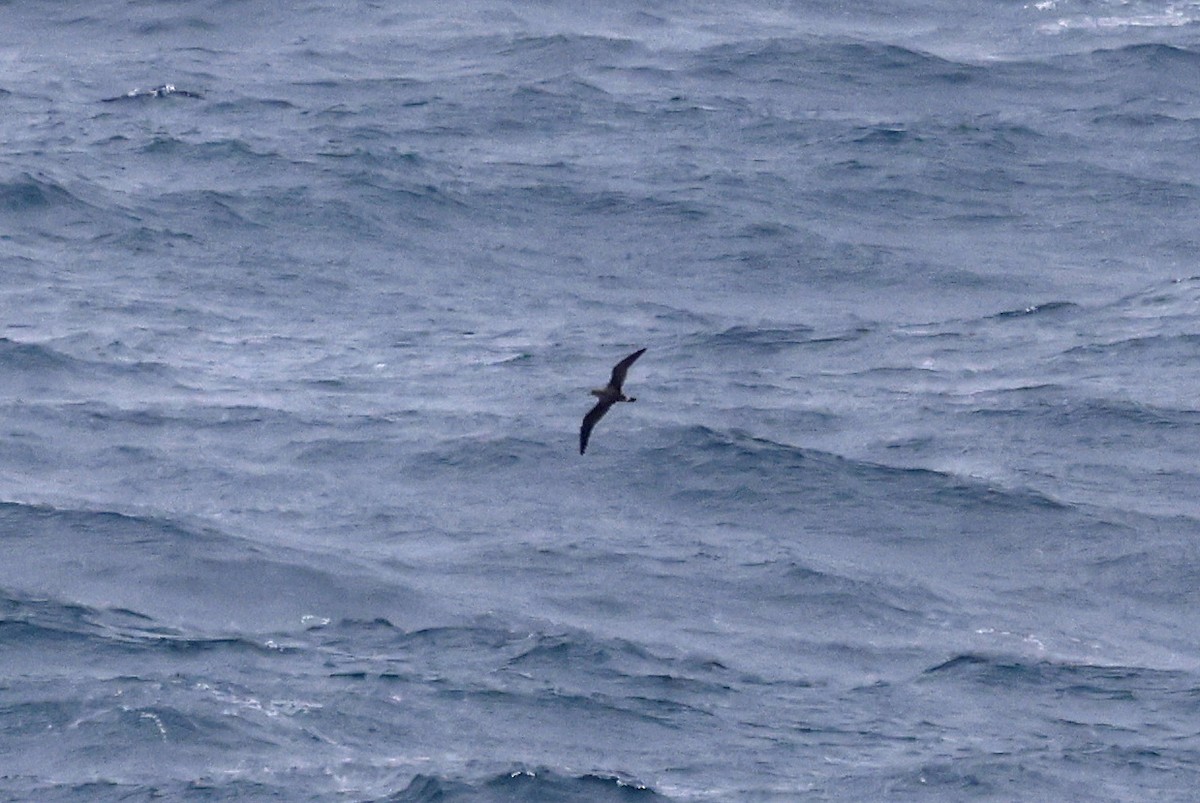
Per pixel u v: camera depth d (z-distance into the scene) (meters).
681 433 51.09
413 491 48.56
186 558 44.38
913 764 37.19
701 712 38.94
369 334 58.38
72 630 41.00
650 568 45.06
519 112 77.44
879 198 70.62
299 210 67.00
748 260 65.19
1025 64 83.81
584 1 89.88
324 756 36.69
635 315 60.78
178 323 58.22
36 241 63.50
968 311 61.38
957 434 52.03
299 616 42.56
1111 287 63.22
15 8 88.19
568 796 35.44
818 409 53.59
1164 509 48.31
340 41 85.44
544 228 67.19
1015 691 40.38
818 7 90.25
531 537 46.41
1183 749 38.19
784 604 43.75
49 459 49.56
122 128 74.25
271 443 50.69
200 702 38.09
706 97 79.50
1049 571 45.81
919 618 43.56
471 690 39.19
